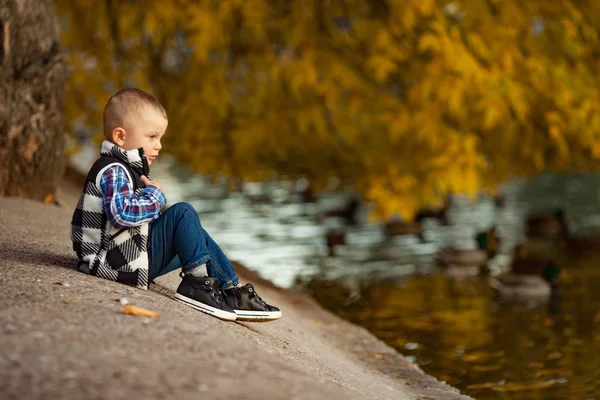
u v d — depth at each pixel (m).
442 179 12.88
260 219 20.64
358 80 13.35
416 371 8.73
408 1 13.02
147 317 5.11
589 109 13.44
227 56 13.96
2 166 10.91
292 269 15.23
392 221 19.12
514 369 9.30
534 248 17.73
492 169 14.76
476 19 13.80
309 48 13.55
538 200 24.77
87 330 4.70
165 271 6.24
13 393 3.76
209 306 5.95
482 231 18.89
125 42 14.14
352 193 23.98
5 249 7.01
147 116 6.04
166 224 6.10
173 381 4.07
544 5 14.33
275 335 7.04
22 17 11.23
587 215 21.91
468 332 11.07
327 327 10.26
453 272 15.19
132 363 4.25
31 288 5.48
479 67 12.76
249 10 13.16
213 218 20.80
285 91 13.56
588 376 9.03
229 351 4.70
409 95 13.00
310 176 15.09
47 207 10.38
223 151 13.61
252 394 4.04
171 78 14.16
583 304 12.70
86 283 5.80
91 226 6.07
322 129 12.98
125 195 5.90
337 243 17.42
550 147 14.77
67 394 3.79
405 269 15.43
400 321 11.63
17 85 11.22
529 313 12.14
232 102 13.75
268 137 13.06
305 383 4.35
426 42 12.48
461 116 13.02
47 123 11.31
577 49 13.97
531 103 13.67
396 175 13.69
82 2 14.12
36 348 4.32
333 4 14.11
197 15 12.82
